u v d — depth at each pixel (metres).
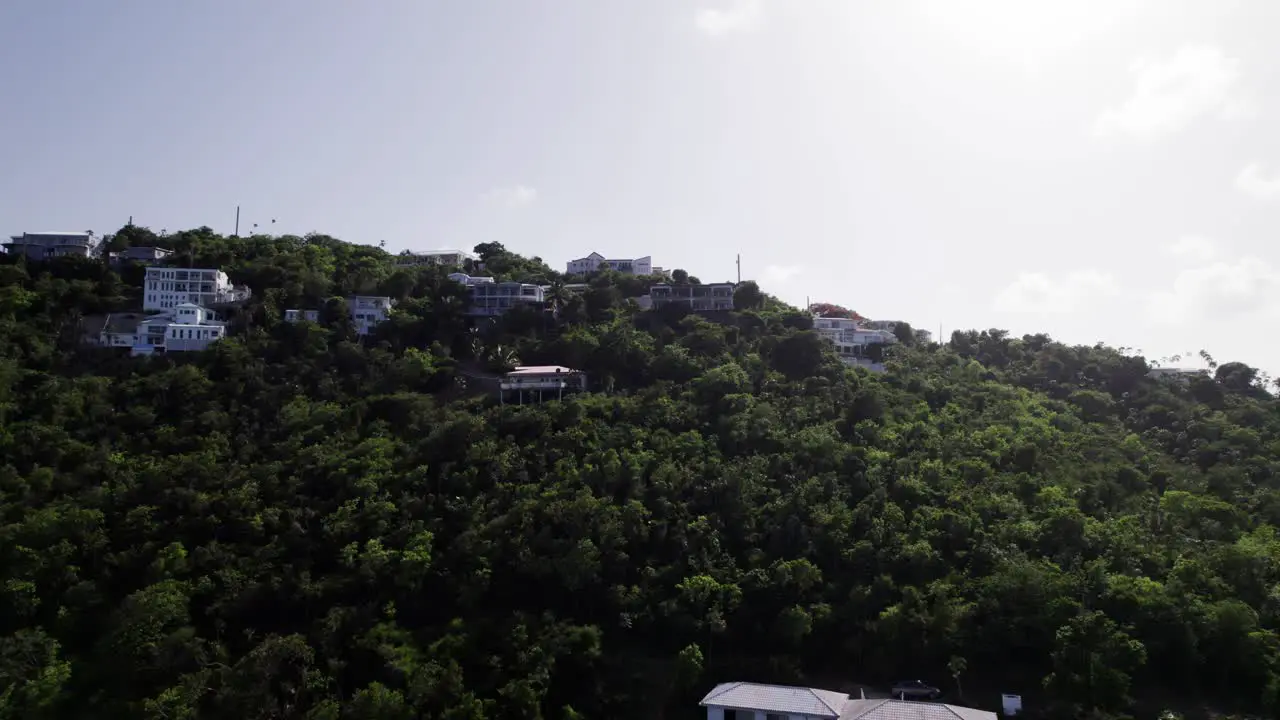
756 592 101.69
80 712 84.12
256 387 132.00
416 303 169.12
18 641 86.31
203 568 98.25
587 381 150.38
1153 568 104.31
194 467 109.31
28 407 118.50
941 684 95.75
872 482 117.12
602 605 102.31
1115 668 87.56
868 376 159.00
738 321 174.75
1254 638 92.56
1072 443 136.50
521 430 126.75
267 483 110.50
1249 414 154.12
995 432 134.62
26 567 93.88
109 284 160.38
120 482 107.62
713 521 110.19
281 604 96.88
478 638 95.94
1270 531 111.44
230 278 171.00
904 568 103.69
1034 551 107.69
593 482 113.81
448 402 140.88
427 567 101.25
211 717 83.94
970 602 98.69
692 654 92.81
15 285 146.88
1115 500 121.00
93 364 136.62
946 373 172.12
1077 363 184.50
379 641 93.06
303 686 86.69
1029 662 97.88
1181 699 93.19
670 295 183.00
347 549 101.31
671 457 120.19
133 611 88.75
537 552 103.94
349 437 123.38
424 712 86.19
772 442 125.19
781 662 97.56
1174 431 152.12
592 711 91.81
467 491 113.31
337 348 145.88
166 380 129.25
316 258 184.12
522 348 157.62
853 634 99.56
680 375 147.75
